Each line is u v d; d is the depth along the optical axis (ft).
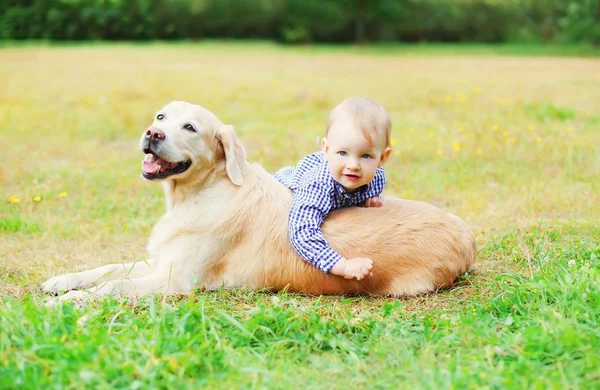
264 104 37.76
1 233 16.37
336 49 98.84
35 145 26.99
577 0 120.98
